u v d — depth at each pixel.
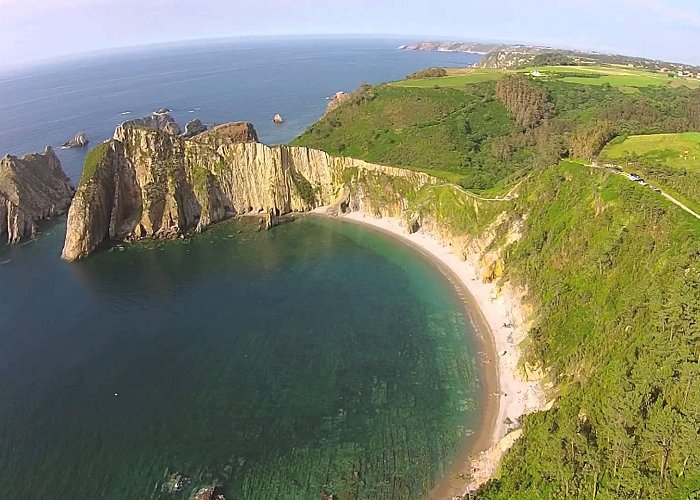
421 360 82.06
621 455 50.38
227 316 97.12
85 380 79.62
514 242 99.94
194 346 87.75
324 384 77.31
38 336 91.69
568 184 96.00
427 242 124.12
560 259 84.75
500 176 133.38
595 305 71.69
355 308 98.56
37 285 111.12
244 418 71.00
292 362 82.69
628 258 71.81
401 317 94.56
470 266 109.56
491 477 58.53
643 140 107.75
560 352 71.44
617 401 54.12
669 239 67.88
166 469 63.19
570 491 50.91
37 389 77.75
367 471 62.25
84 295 106.38
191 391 76.62
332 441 66.81
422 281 107.50
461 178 133.50
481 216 114.88
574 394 61.53
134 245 131.00
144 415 72.06
